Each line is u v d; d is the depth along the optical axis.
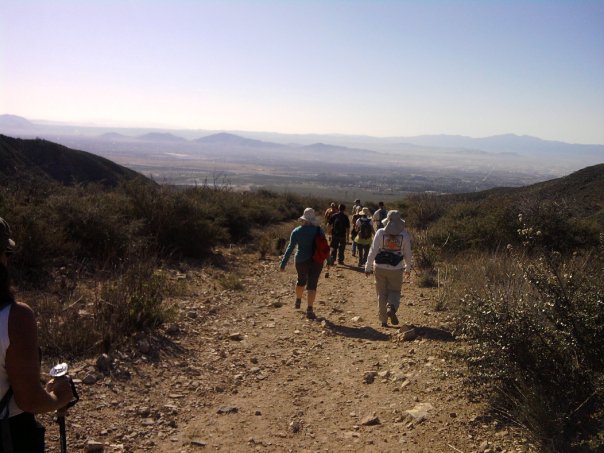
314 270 8.73
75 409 4.58
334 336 7.56
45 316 6.41
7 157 38.97
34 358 2.19
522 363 4.45
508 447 3.99
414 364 6.04
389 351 6.75
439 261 13.21
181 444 4.23
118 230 11.09
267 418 4.79
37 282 8.39
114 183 47.16
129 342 6.30
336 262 15.55
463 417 4.56
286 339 7.34
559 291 4.50
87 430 4.28
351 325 8.24
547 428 3.92
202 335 7.14
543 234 12.49
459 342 6.60
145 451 4.08
